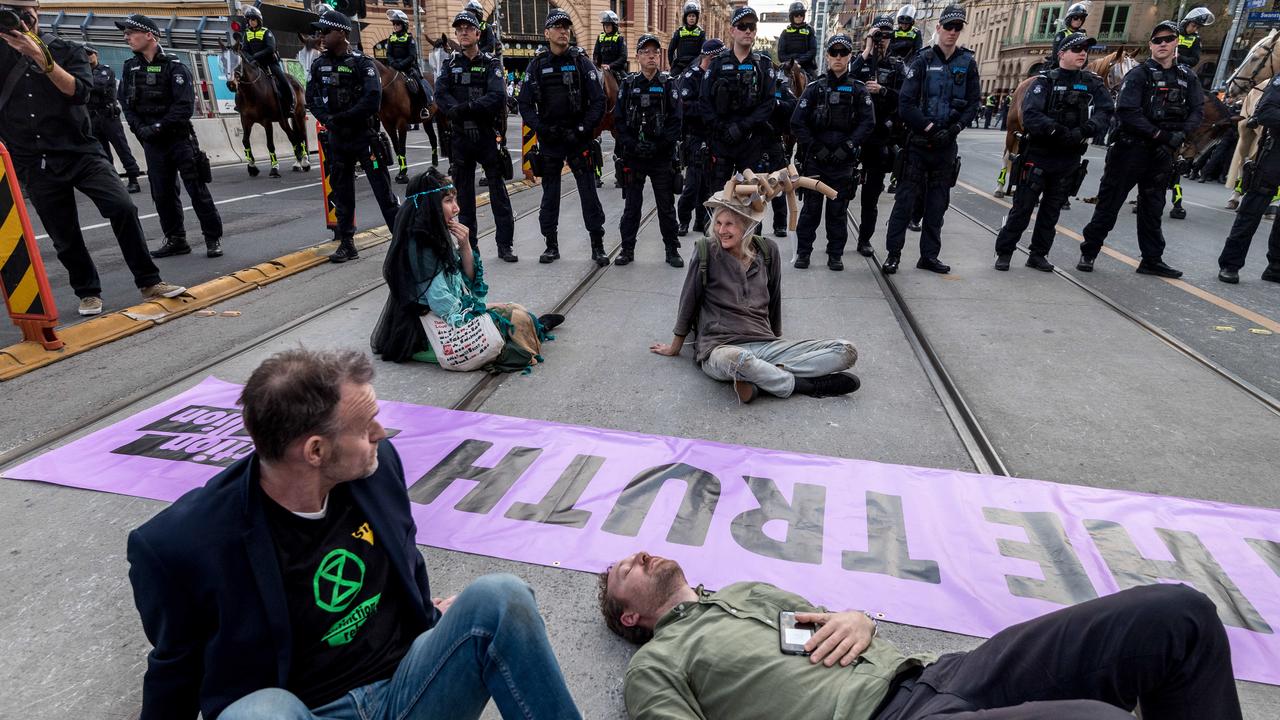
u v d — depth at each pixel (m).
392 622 1.53
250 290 5.66
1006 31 48.66
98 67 9.74
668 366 4.21
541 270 6.26
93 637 2.16
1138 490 2.93
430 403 3.70
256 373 1.28
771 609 1.83
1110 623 1.40
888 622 2.21
